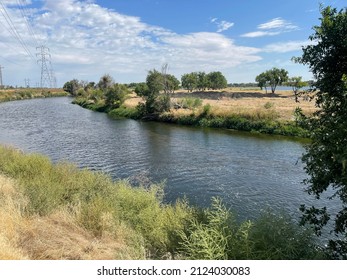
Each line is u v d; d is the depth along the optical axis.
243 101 62.12
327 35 4.78
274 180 15.33
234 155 21.06
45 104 77.38
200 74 117.38
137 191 10.12
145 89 48.53
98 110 58.84
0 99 84.88
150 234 7.34
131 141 26.66
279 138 27.64
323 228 9.16
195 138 28.08
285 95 86.62
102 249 6.26
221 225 5.97
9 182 9.81
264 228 5.75
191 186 14.40
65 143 25.66
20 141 26.36
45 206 8.13
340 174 4.63
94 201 8.81
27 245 6.03
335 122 4.73
